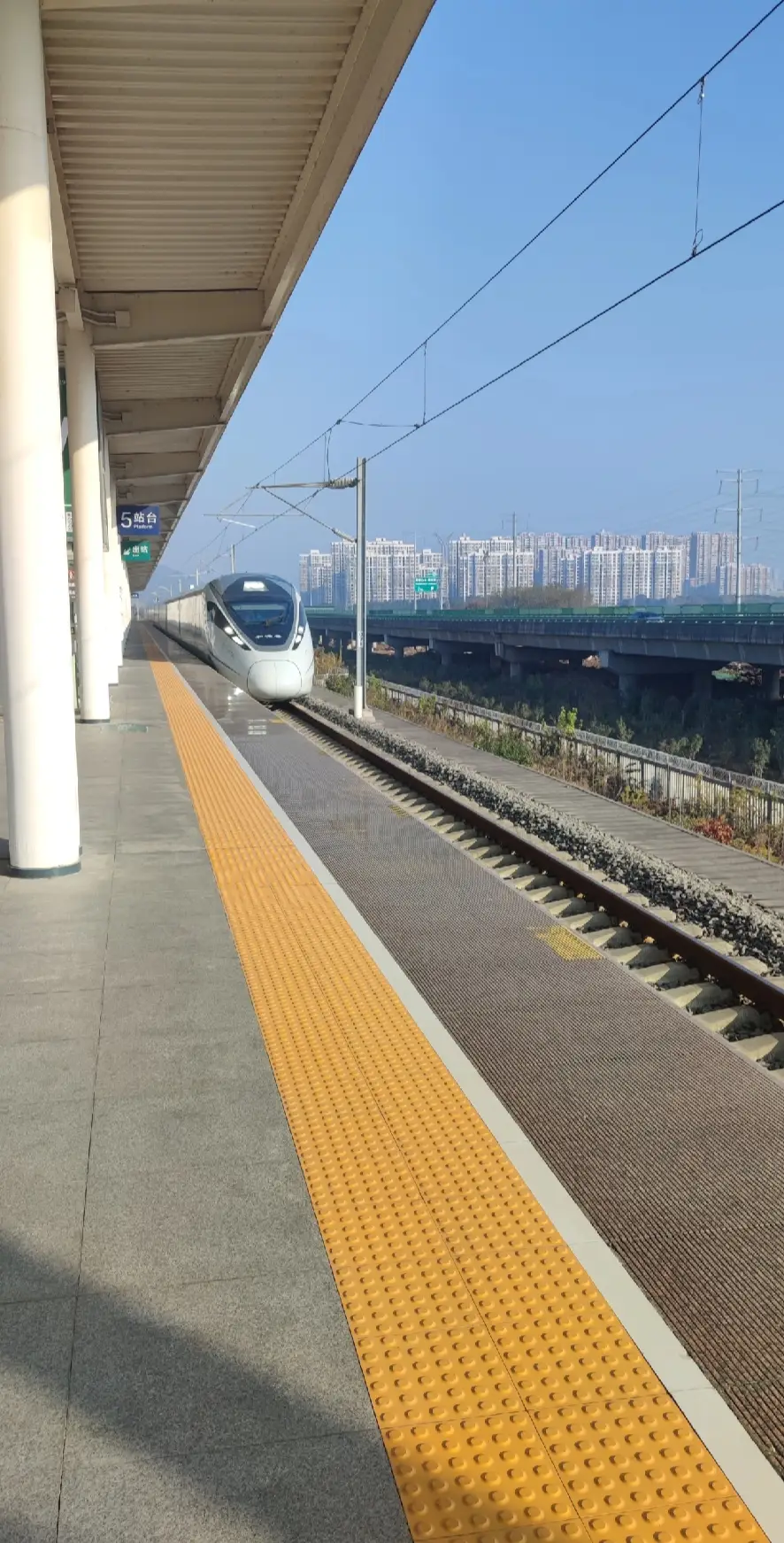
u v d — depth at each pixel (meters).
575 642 47.00
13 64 6.77
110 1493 2.39
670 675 45.94
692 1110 5.02
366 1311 3.03
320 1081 4.50
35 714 7.50
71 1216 3.47
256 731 18.81
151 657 36.22
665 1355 2.89
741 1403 3.14
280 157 11.54
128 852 8.45
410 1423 2.62
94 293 16.31
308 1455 2.51
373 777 16.38
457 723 28.14
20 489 7.23
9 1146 3.91
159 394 23.61
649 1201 4.24
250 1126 4.11
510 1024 6.05
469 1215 3.53
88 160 11.53
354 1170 3.79
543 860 10.16
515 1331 2.97
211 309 16.62
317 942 6.27
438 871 9.61
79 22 8.70
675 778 18.19
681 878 9.89
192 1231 3.40
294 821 11.95
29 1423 2.59
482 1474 2.48
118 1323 2.95
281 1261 3.26
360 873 9.55
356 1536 2.31
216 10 8.56
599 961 7.13
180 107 10.32
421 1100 4.34
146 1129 4.06
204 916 6.75
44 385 7.20
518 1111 5.02
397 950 7.36
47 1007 5.25
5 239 6.96
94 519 16.72
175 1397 2.68
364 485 27.28
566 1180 4.40
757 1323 3.51
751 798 16.53
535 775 19.47
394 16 8.37
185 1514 2.34
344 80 9.69
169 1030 4.98
